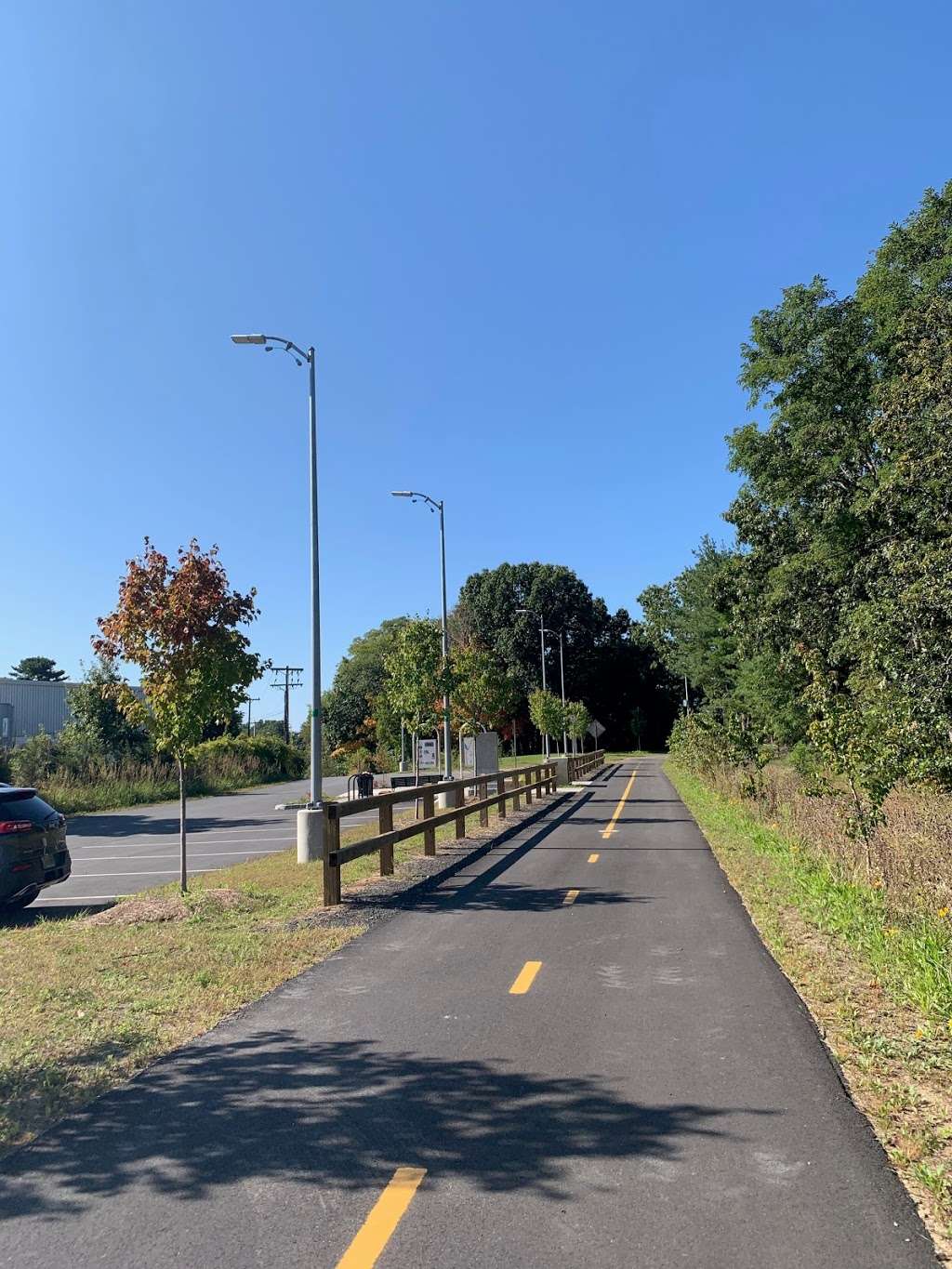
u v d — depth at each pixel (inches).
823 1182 157.3
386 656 1111.0
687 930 361.4
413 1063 219.0
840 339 882.8
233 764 1914.4
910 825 406.0
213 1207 153.9
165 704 453.7
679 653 2212.1
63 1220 151.1
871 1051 219.6
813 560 855.1
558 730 2247.8
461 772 1418.6
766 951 324.5
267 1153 173.2
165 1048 235.6
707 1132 177.3
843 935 331.6
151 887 543.8
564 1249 138.3
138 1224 148.9
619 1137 175.9
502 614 3435.0
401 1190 157.4
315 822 594.2
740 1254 135.9
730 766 995.9
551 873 520.7
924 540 430.0
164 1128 185.6
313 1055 226.2
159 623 452.1
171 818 1103.0
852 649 608.1
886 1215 146.4
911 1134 174.2
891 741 396.8
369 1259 136.9
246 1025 252.1
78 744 1524.4
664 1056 219.8
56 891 547.8
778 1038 231.6
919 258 797.2
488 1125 182.7
